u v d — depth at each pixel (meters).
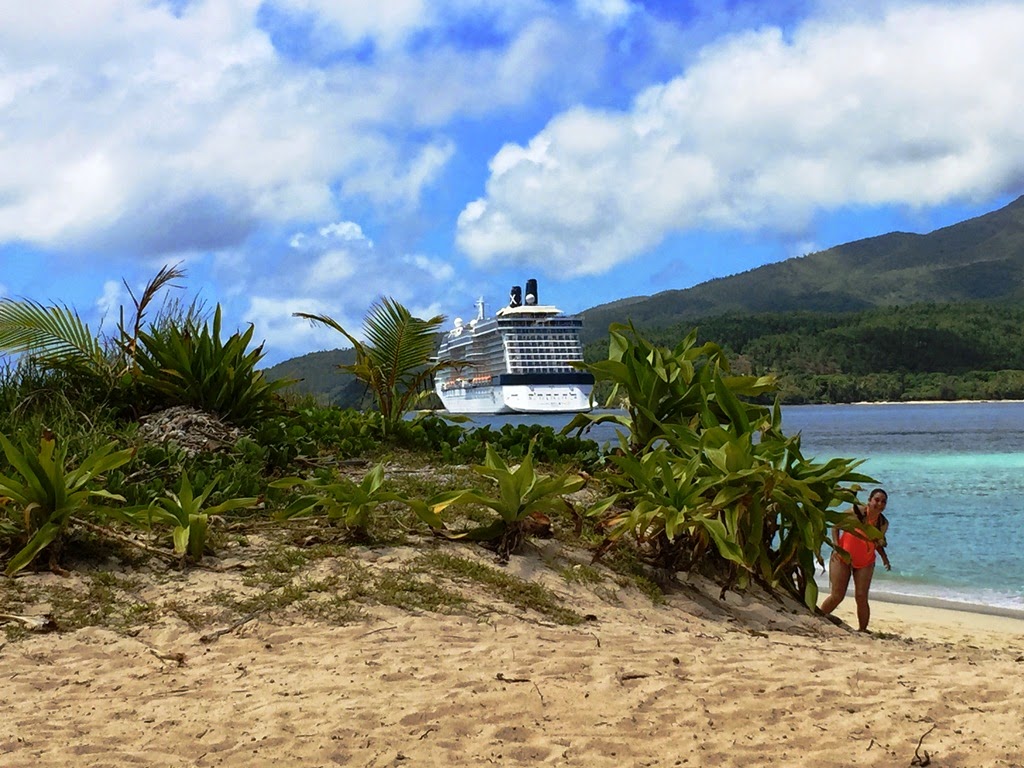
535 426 11.88
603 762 3.52
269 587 5.99
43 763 3.39
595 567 7.30
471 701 4.16
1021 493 25.22
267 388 11.27
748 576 7.29
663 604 6.95
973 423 93.44
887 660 5.69
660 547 7.68
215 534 7.00
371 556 6.73
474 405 146.88
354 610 5.72
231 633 5.28
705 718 4.00
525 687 4.39
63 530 6.14
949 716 4.02
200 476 7.92
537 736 3.78
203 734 3.75
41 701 4.15
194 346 11.12
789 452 7.75
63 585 5.78
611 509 8.63
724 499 7.12
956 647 7.92
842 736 3.77
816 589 7.74
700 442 7.83
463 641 5.30
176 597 5.75
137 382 10.91
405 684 4.44
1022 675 4.95
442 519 7.76
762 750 3.63
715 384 7.95
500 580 6.50
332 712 4.00
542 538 7.67
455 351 153.25
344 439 11.45
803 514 7.36
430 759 3.52
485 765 3.48
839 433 72.44
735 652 5.45
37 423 9.02
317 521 7.55
